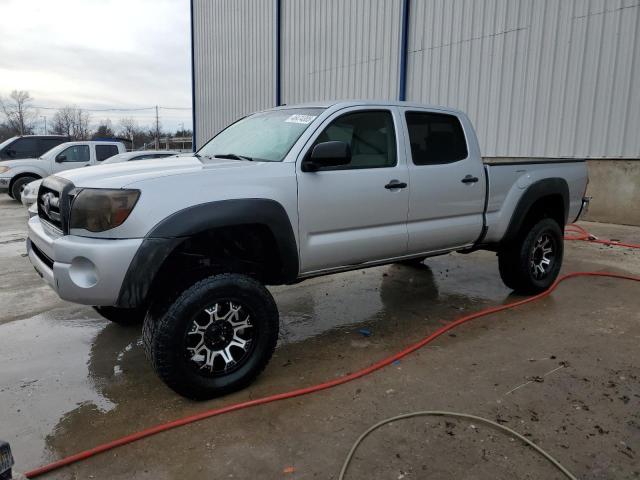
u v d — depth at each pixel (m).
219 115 22.11
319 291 5.69
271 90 18.17
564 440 2.79
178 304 3.03
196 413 3.12
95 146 14.94
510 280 5.31
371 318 4.79
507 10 10.63
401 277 6.23
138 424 3.01
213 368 3.28
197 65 23.66
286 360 3.88
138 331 4.54
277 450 2.74
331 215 3.76
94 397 3.35
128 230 2.97
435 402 3.21
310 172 3.67
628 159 9.19
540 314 4.80
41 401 3.30
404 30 12.66
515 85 10.68
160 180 3.10
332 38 15.10
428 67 12.38
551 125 10.18
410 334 4.37
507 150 10.99
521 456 2.66
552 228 5.30
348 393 3.33
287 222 3.49
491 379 3.50
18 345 4.23
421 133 4.42
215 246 3.63
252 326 3.39
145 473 2.57
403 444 2.77
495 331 4.39
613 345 4.06
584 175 5.73
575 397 3.25
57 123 64.94
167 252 3.01
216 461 2.65
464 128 4.73
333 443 2.79
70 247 2.98
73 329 4.59
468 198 4.64
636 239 8.25
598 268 6.49
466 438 2.82
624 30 8.96
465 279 6.12
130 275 2.95
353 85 14.57
